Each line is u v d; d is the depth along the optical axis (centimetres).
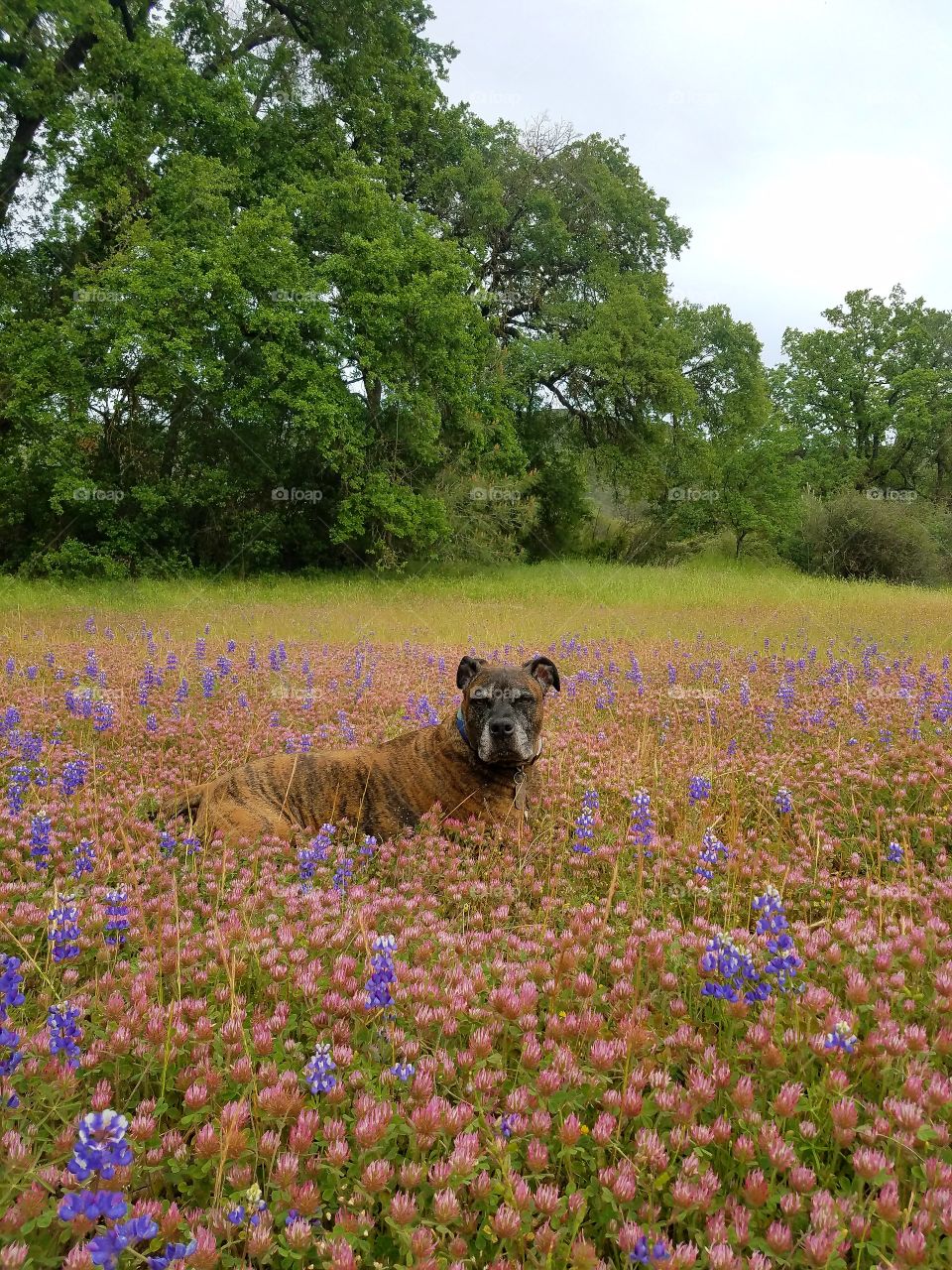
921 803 529
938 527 4169
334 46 3162
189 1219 197
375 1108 222
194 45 3112
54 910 306
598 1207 207
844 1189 216
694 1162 211
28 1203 189
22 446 2769
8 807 470
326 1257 189
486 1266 188
